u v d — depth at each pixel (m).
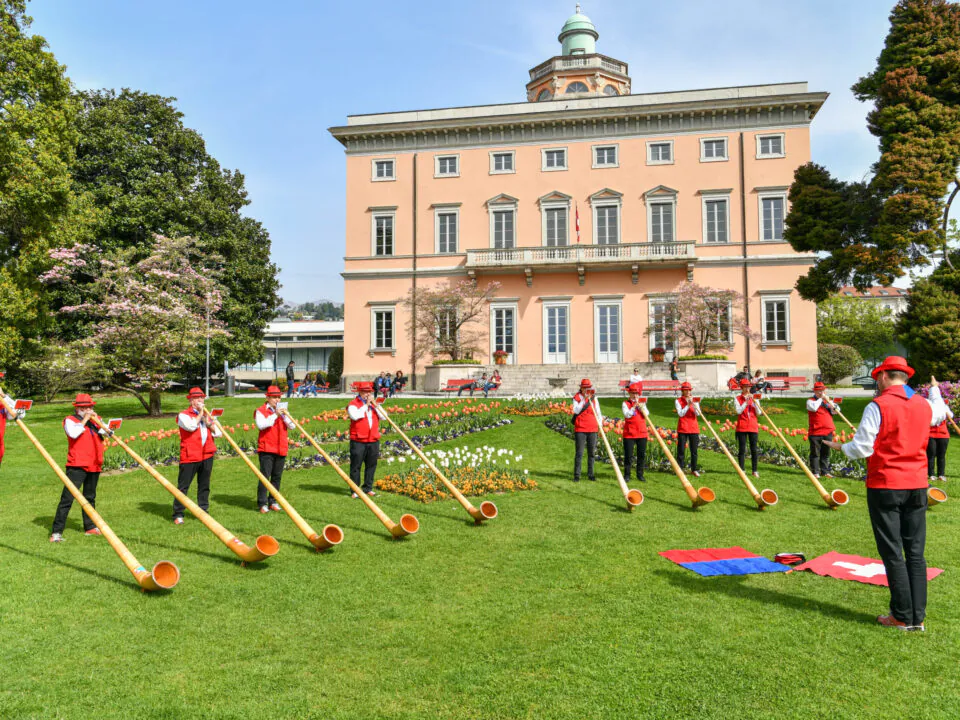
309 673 4.17
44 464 12.56
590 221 32.50
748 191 31.05
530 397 23.25
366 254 34.31
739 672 4.15
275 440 8.54
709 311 28.09
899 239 18.34
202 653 4.44
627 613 5.11
